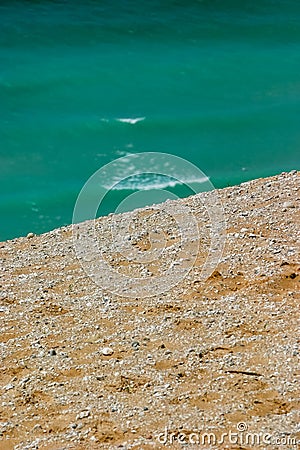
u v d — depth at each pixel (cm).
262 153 6588
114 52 8888
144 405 2181
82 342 2592
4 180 5978
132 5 10181
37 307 2884
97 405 2202
